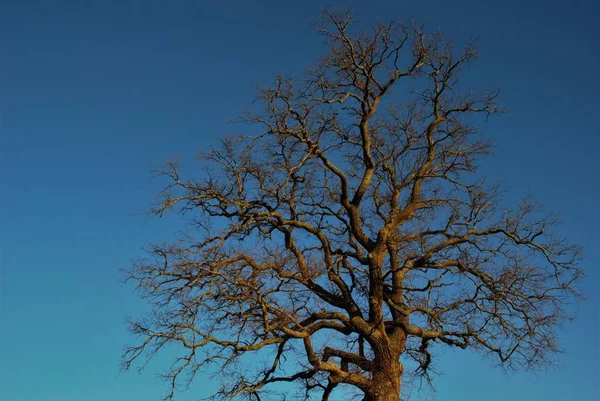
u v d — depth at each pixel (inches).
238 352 812.6
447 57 933.8
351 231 954.1
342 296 901.8
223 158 864.3
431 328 885.8
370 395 834.2
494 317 873.5
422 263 890.7
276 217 876.6
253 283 808.3
